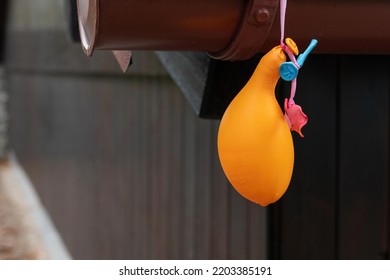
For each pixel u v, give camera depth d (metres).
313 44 1.37
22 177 10.69
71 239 6.96
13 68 11.50
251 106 1.41
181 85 2.36
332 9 1.51
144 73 4.21
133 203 4.75
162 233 4.16
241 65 2.01
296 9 1.49
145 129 4.43
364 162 2.71
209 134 3.34
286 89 2.45
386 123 2.72
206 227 3.43
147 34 1.44
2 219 8.49
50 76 7.91
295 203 2.63
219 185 3.24
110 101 5.25
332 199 2.68
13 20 11.21
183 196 3.76
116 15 1.39
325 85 2.60
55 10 7.11
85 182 6.24
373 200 2.74
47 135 8.30
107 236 5.50
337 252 2.71
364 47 1.59
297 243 2.65
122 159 4.98
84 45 1.57
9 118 12.33
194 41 1.48
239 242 2.99
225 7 1.43
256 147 1.40
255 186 1.43
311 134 2.62
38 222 8.36
